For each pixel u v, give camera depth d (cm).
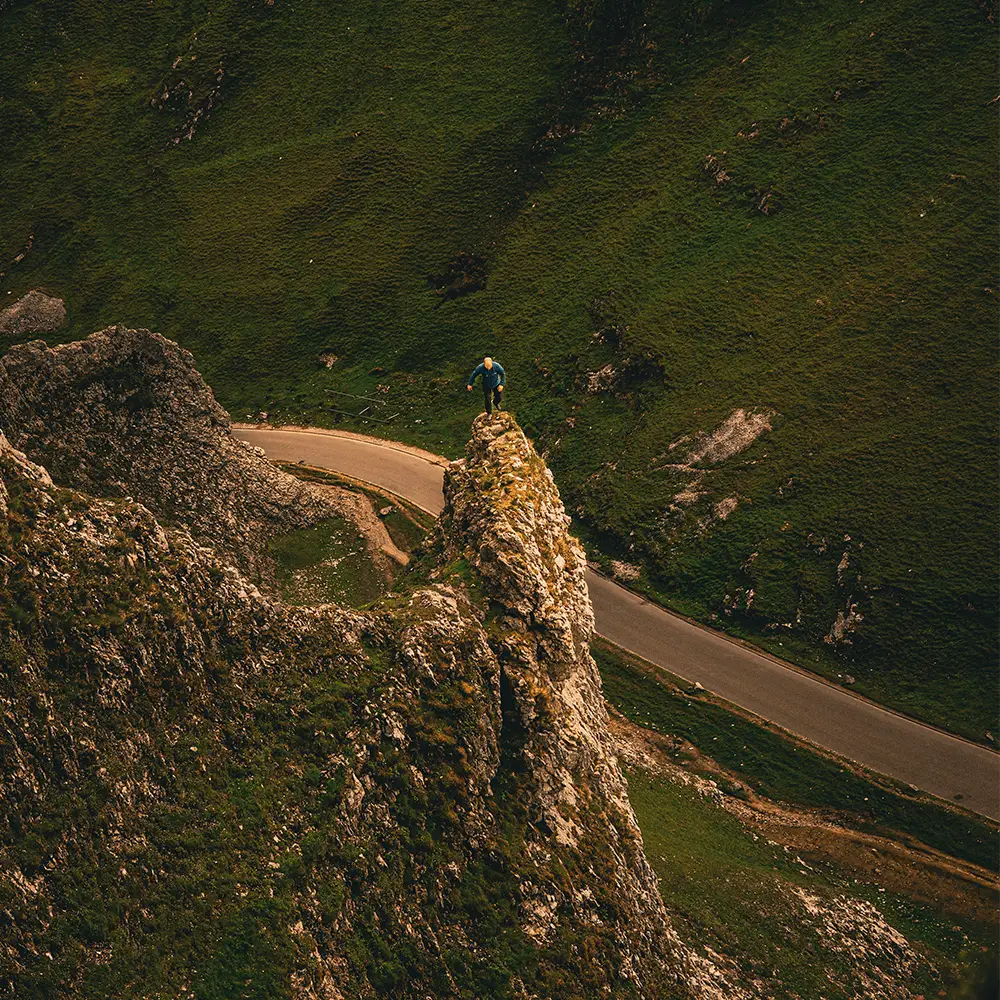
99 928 2825
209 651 3453
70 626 3112
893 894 5691
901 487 7575
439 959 3350
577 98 11800
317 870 3250
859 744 6569
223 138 12731
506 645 3988
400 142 12106
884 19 10644
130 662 3200
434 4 12938
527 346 10262
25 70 13675
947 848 5981
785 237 9856
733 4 11425
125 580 3306
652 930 3953
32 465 3350
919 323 8550
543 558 4319
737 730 6762
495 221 11406
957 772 6319
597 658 7362
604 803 4162
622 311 9975
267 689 3522
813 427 8231
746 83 11038
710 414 8688
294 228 11819
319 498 7525
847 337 8775
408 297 11075
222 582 3584
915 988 4809
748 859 5691
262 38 13175
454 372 10381
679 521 8106
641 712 6981
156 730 3222
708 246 10200
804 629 7281
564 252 10894
